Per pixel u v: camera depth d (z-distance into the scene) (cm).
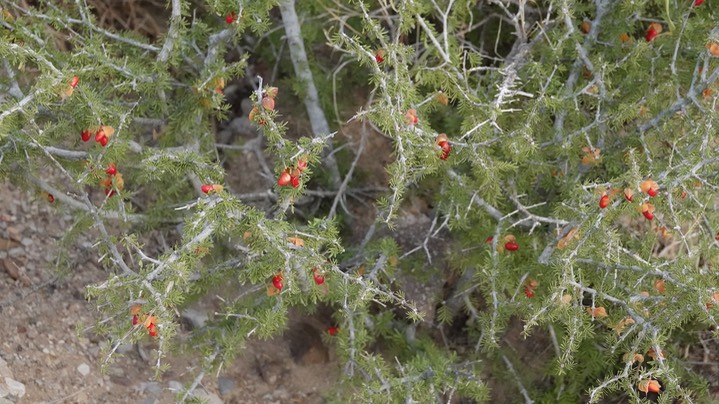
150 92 146
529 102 149
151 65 149
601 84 150
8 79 141
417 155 142
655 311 142
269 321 142
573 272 140
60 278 156
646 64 153
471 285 160
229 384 159
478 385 148
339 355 156
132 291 133
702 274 140
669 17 149
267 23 148
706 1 160
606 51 156
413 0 146
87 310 157
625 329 144
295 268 140
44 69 135
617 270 144
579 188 139
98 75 142
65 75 134
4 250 160
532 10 161
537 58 161
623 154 151
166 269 132
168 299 132
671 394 140
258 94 136
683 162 139
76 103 140
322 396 161
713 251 145
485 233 152
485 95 152
